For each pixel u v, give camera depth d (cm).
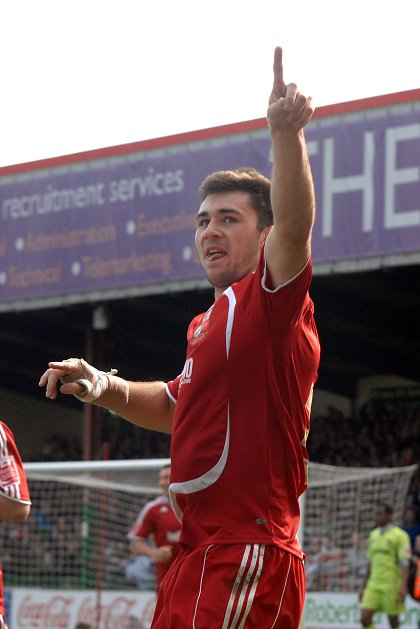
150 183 2886
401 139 2488
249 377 509
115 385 579
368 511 2331
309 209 484
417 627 2192
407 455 3484
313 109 479
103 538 2055
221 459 510
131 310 3425
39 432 4812
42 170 3083
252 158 2695
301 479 529
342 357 4144
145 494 2086
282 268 493
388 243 2492
